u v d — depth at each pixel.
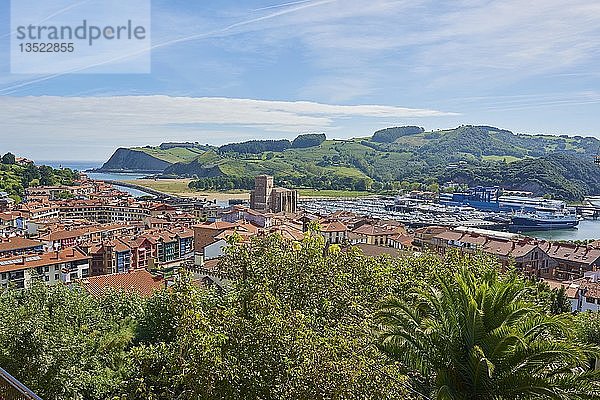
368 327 20.53
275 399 14.89
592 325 33.16
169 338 27.28
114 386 21.80
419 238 113.19
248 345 15.99
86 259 84.00
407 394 16.80
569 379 18.23
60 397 21.22
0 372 10.66
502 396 18.36
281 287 23.80
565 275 94.00
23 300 28.14
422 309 22.16
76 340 22.58
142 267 100.25
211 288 28.64
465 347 19.45
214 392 15.32
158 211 172.50
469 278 21.84
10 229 121.00
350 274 26.06
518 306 19.45
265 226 101.69
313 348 15.30
